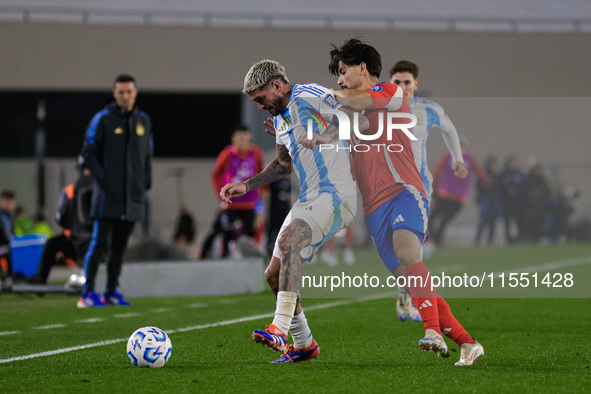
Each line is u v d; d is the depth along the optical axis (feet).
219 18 260.21
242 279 118.52
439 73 260.42
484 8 276.21
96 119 98.37
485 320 83.51
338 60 56.39
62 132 257.96
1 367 54.54
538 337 69.92
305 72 254.06
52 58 244.42
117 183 98.27
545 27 271.69
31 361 57.36
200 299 110.42
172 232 259.80
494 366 53.72
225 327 78.79
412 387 46.14
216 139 266.36
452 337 53.67
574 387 46.01
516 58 262.88
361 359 57.31
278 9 265.34
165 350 53.93
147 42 248.93
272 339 48.88
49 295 119.03
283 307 50.01
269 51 253.24
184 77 250.16
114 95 99.25
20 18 248.52
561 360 56.39
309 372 51.62
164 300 109.19
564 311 92.12
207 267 117.60
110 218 98.63
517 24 270.87
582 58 264.11
